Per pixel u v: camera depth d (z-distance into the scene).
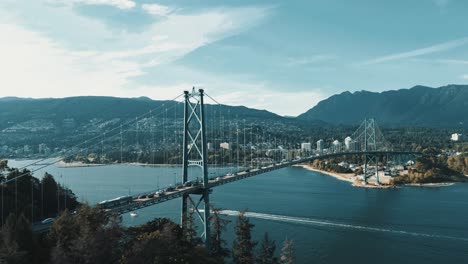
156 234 72.69
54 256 62.75
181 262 68.69
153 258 67.75
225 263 91.69
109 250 68.19
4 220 96.69
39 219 108.94
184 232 88.00
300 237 128.25
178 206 169.62
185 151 126.62
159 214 154.75
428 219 152.25
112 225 74.56
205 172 120.56
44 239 73.69
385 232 134.12
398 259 110.19
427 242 124.06
